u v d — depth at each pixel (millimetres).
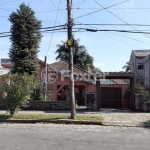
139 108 17891
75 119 13156
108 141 8250
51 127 11383
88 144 7770
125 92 21250
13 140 8281
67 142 8039
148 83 32375
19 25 22344
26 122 13195
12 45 22641
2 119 13453
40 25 22969
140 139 8633
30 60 22547
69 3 13617
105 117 14406
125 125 12008
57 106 18391
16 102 14000
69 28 13570
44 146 7465
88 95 18469
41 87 21188
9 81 14453
